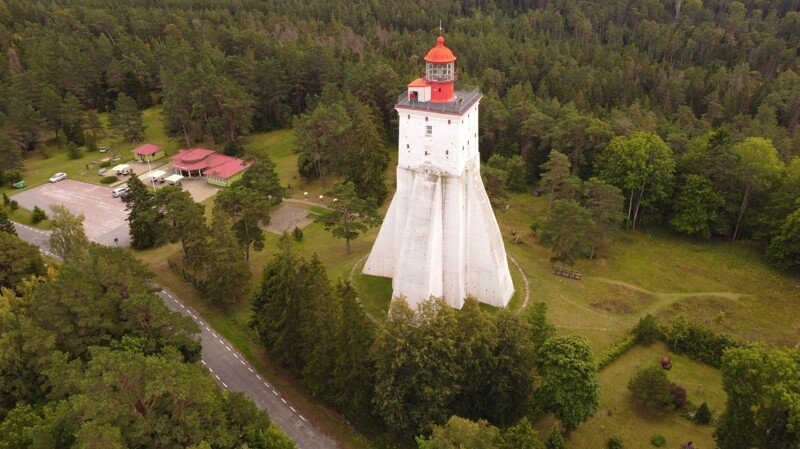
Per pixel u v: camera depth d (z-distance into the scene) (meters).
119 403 39.53
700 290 70.94
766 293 69.81
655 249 81.25
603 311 65.62
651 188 83.19
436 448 39.19
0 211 79.00
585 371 47.56
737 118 106.94
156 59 151.88
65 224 71.25
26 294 59.56
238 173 108.00
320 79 132.75
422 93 55.38
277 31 172.38
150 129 137.25
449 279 61.97
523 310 64.25
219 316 67.50
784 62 144.12
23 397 50.22
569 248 71.12
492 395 48.94
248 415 45.38
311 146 101.62
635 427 50.72
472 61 145.25
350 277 70.38
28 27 166.50
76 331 51.69
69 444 41.72
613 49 164.75
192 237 69.81
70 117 127.19
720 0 186.25
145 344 51.06
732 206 80.88
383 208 92.81
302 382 56.69
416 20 187.88
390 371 46.88
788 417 40.00
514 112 104.12
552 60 142.38
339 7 193.12
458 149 55.12
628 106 118.81
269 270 60.19
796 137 94.25
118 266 56.28
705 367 57.88
